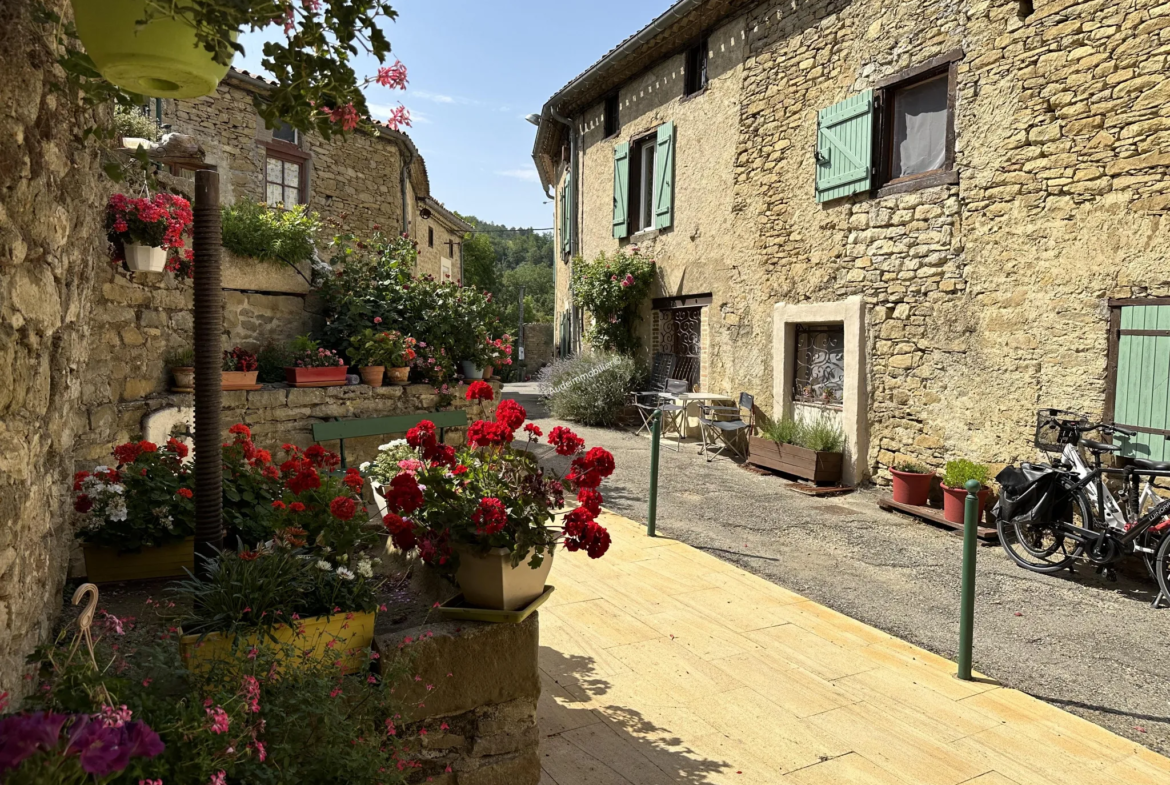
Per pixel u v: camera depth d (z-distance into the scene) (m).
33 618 1.91
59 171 1.97
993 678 3.57
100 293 4.11
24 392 1.72
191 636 1.94
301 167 10.69
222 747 1.50
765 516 6.36
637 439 9.77
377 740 1.93
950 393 6.46
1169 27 4.91
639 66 10.73
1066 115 5.52
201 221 2.22
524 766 2.40
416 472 2.58
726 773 2.60
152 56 1.53
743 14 8.72
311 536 2.65
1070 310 5.54
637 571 4.78
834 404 7.78
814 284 7.88
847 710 3.13
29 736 0.96
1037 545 5.31
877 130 7.10
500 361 8.06
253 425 5.94
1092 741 2.98
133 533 2.90
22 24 1.61
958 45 6.30
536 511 2.39
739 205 8.90
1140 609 4.55
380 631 2.34
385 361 7.05
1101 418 5.35
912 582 4.92
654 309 10.72
